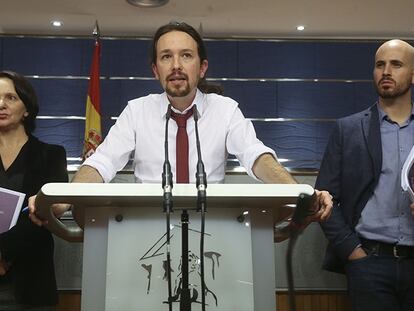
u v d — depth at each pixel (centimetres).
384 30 650
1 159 195
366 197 203
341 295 246
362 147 208
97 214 107
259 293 106
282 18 623
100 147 149
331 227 204
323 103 627
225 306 103
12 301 183
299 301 244
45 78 613
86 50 627
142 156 145
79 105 607
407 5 597
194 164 142
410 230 193
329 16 620
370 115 214
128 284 103
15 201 175
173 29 139
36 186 189
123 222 106
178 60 134
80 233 135
